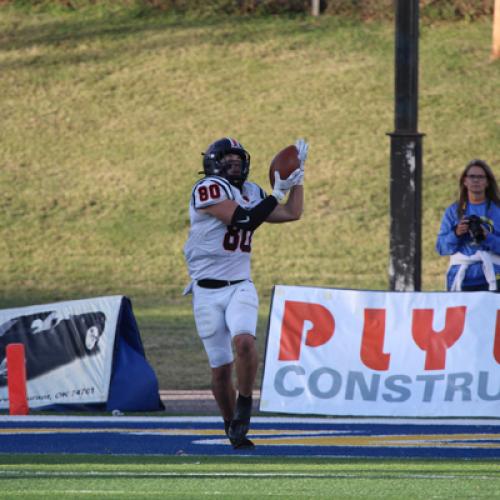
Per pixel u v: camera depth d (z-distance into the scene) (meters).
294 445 25.22
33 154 81.25
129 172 78.12
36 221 72.19
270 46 96.75
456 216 31.78
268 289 61.03
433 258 65.06
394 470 22.00
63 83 91.38
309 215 71.44
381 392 29.23
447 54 93.94
